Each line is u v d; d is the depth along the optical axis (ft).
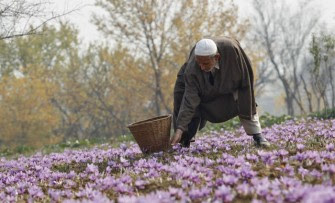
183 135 33.42
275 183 18.54
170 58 156.87
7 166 39.11
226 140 39.88
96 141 89.92
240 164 24.73
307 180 20.31
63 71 208.33
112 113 206.18
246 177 21.35
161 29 149.89
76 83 208.13
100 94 209.97
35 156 50.11
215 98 31.37
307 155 24.29
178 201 17.69
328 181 18.85
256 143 32.96
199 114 32.35
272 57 234.79
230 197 17.20
